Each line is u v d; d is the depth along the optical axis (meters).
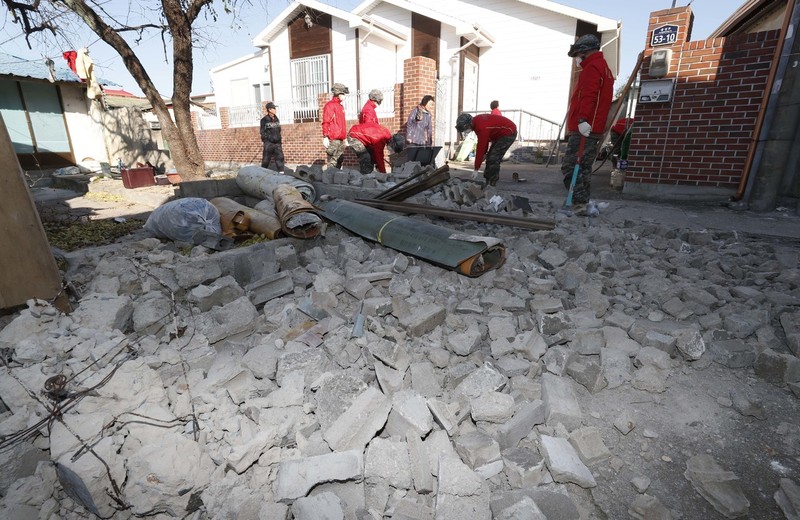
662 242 4.29
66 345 2.27
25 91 11.87
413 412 1.99
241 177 6.21
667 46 6.12
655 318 2.92
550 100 13.97
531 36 13.80
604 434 2.07
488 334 2.77
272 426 1.99
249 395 2.26
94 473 1.62
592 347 2.61
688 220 5.16
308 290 3.48
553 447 1.88
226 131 14.65
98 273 3.20
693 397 2.30
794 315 2.74
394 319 2.91
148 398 2.07
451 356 2.54
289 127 12.62
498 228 4.75
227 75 18.95
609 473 1.87
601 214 5.53
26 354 2.18
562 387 2.25
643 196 6.69
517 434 1.99
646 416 2.18
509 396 2.07
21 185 2.44
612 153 10.72
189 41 8.06
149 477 1.67
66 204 7.55
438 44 14.33
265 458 1.85
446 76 14.41
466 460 1.86
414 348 2.61
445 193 5.61
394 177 6.26
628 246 4.27
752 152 5.61
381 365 2.37
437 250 3.55
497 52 14.37
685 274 3.57
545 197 6.62
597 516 1.69
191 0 7.81
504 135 6.69
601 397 2.32
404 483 1.75
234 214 4.34
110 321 2.57
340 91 8.22
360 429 1.92
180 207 4.10
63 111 12.55
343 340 2.56
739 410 2.17
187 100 8.44
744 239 4.44
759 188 5.54
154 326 2.69
